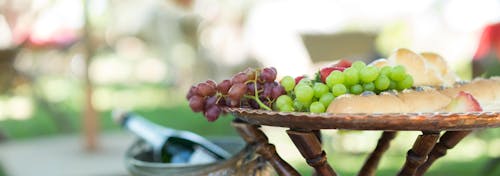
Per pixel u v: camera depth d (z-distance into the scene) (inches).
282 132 237.8
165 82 412.5
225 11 364.2
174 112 300.2
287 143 213.3
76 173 149.9
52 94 368.5
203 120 266.7
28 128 250.2
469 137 208.7
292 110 49.4
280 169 55.7
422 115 42.8
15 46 208.1
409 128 43.4
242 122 57.6
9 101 295.9
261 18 392.5
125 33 401.7
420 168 54.0
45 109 242.4
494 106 50.6
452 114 42.8
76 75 343.6
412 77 52.3
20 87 232.7
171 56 369.1
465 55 285.1
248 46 372.2
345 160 176.2
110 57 546.9
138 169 68.1
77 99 351.6
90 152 180.5
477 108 46.8
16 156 176.1
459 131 51.8
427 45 302.7
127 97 376.5
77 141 201.5
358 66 50.5
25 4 204.8
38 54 235.1
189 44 367.2
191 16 355.6
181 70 372.5
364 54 201.5
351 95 47.5
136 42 439.5
